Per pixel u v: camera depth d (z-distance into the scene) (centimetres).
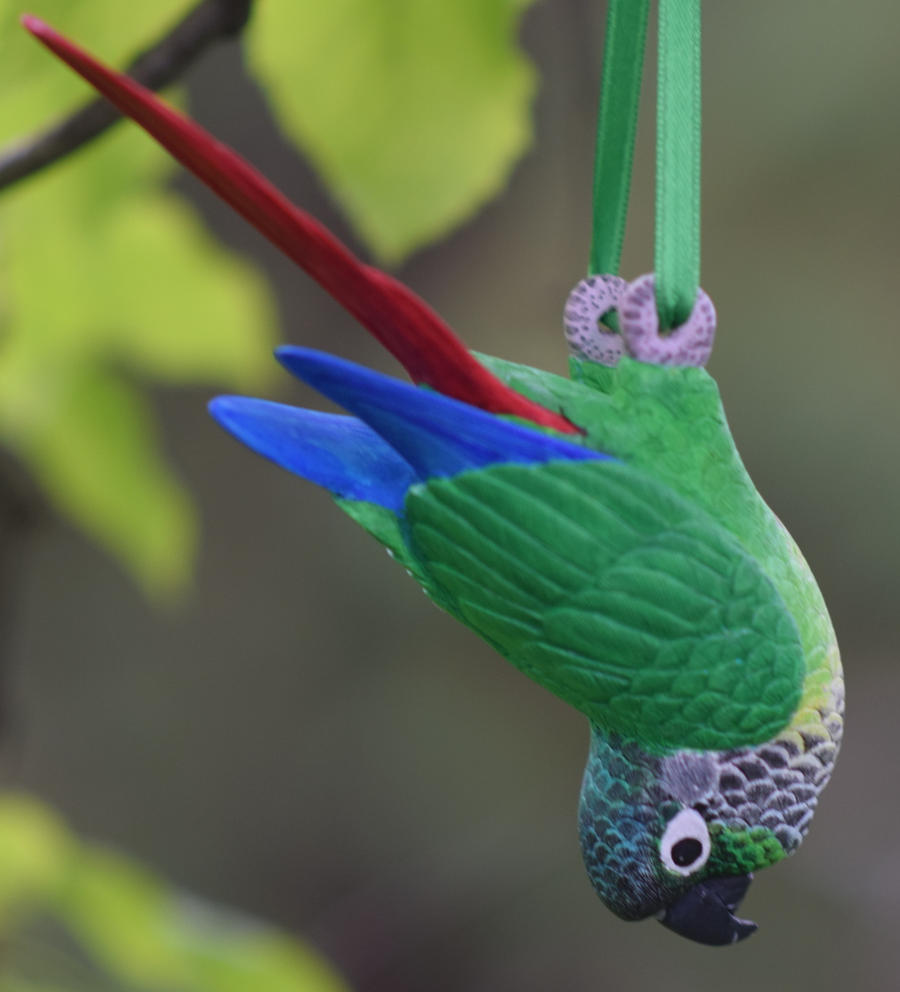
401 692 1134
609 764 201
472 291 725
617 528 181
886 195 908
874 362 945
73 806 1116
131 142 308
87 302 348
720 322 962
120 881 346
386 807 1116
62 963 357
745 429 966
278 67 271
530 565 181
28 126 287
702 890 203
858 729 1054
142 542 392
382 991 1060
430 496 181
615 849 199
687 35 180
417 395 175
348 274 171
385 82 271
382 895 1082
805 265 943
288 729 1139
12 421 368
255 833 1126
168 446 1041
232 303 352
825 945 1022
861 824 1048
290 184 784
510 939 1064
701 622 185
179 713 1135
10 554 430
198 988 343
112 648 1130
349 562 1129
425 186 275
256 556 1115
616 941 1054
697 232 185
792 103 894
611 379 200
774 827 198
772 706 192
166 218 344
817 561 989
